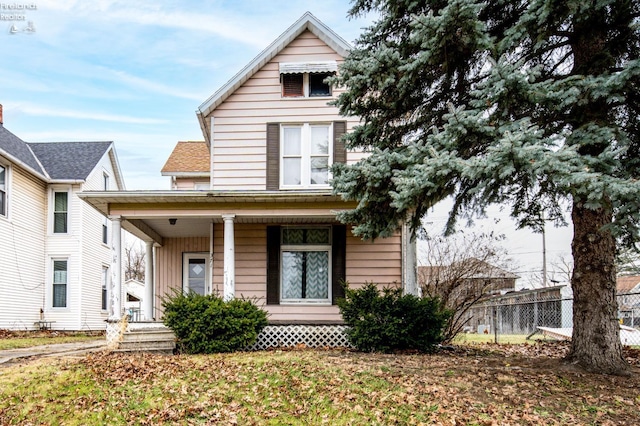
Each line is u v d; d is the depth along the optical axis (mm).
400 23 8555
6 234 15906
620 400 5969
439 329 9734
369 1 8852
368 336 9555
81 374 7352
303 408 6035
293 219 11781
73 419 5895
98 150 20469
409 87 8047
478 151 7379
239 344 9750
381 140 9094
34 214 17562
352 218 8633
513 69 6469
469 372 7289
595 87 6344
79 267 18203
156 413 6000
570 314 17375
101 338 15078
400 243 12047
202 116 12297
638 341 12133
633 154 7652
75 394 6613
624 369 7043
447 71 7738
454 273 11758
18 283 16516
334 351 9805
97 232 19969
